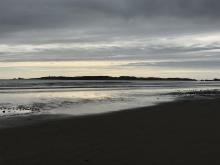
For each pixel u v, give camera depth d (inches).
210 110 859.4
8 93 1806.1
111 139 477.7
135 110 885.2
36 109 954.7
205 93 1948.8
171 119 684.1
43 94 1726.1
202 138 473.1
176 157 375.2
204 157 372.2
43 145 441.4
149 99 1401.3
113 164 354.0
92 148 423.2
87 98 1446.9
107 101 1284.4
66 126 604.1
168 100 1326.3
